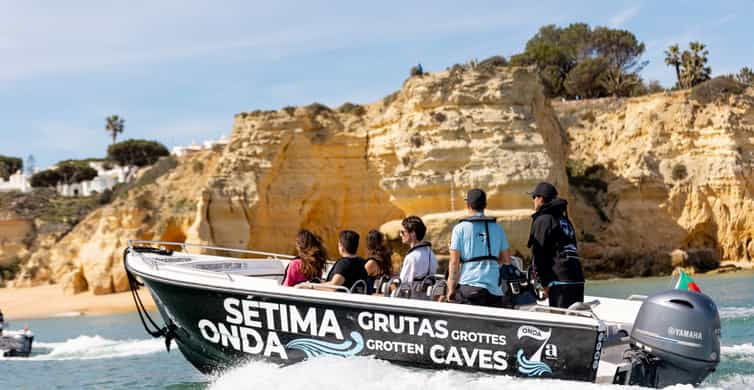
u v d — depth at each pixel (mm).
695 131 47000
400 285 8438
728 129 45469
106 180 97938
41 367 14609
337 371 7621
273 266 11297
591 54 83562
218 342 8625
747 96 46750
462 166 38250
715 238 44719
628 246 45062
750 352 11453
